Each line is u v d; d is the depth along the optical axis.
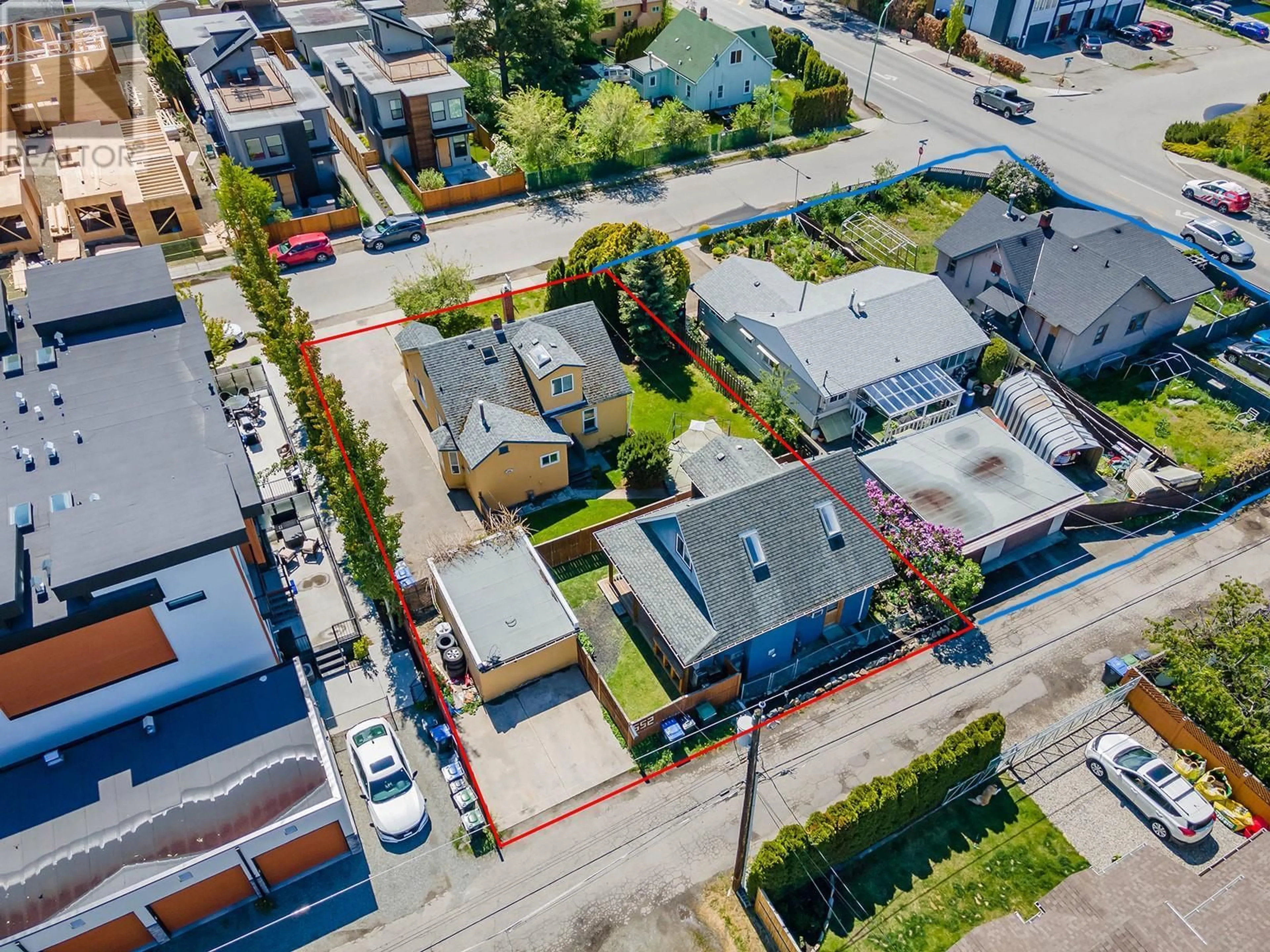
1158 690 30.48
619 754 30.00
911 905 26.30
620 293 44.91
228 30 61.59
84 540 25.28
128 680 27.11
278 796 25.73
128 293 35.69
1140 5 83.62
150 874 23.98
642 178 61.97
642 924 25.89
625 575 32.81
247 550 33.41
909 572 34.50
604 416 41.03
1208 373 44.91
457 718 30.89
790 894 26.52
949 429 40.22
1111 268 44.03
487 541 34.66
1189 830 26.95
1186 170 62.84
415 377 41.56
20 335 34.84
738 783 29.23
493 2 63.59
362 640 32.16
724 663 31.66
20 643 24.19
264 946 25.36
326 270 52.50
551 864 27.12
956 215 58.56
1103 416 41.69
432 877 26.84
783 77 74.81
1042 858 27.41
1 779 26.11
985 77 75.44
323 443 31.23
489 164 63.19
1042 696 31.77
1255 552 37.09
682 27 71.06
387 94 58.25
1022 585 35.72
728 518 30.98
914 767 26.55
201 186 59.53
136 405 31.30
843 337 42.22
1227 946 22.97
